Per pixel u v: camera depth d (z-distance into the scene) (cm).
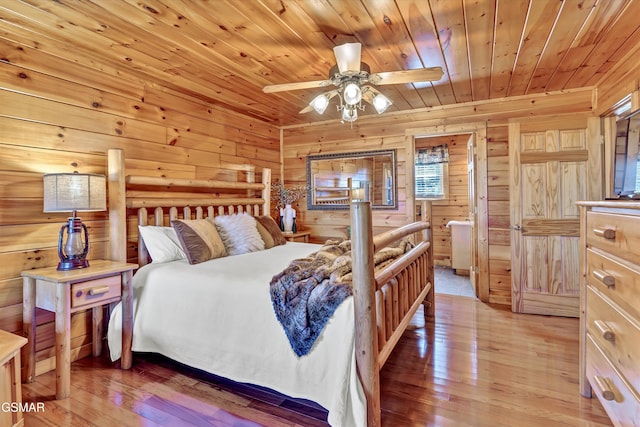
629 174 169
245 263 253
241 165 405
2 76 205
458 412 180
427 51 241
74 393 201
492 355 246
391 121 416
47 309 202
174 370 230
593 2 182
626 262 139
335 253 238
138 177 266
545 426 168
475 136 388
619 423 145
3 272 208
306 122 457
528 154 338
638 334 129
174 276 229
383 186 421
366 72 205
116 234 251
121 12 188
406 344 266
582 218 195
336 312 168
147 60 253
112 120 265
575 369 225
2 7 181
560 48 238
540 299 336
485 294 379
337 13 190
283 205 457
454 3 181
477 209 383
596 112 319
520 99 353
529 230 339
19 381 153
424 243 309
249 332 193
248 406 190
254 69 271
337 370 162
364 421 152
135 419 177
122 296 230
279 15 192
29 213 219
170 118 314
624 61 258
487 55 249
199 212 323
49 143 227
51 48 227
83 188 215
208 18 195
